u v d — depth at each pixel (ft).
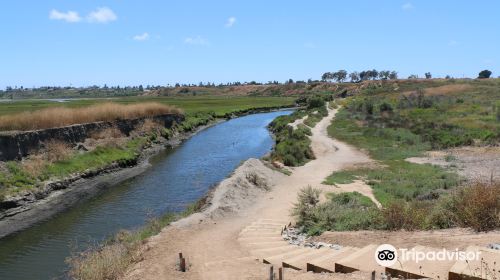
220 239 54.60
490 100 292.40
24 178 96.84
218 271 38.99
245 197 81.61
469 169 106.42
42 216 83.71
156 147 167.12
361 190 88.69
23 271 58.18
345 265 32.24
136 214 82.74
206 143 181.37
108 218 80.79
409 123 197.06
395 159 126.52
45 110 138.62
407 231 47.75
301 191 78.02
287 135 166.50
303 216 63.10
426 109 251.39
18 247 67.41
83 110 151.53
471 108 240.73
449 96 326.65
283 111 358.64
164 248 49.96
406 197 80.84
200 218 65.87
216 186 85.10
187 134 208.23
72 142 129.80
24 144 109.19
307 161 127.54
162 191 100.53
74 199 95.45
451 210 49.80
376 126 196.85
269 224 64.18
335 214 60.75
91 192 101.24
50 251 65.21
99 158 125.49
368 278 28.68
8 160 101.76
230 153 155.22
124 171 124.98
